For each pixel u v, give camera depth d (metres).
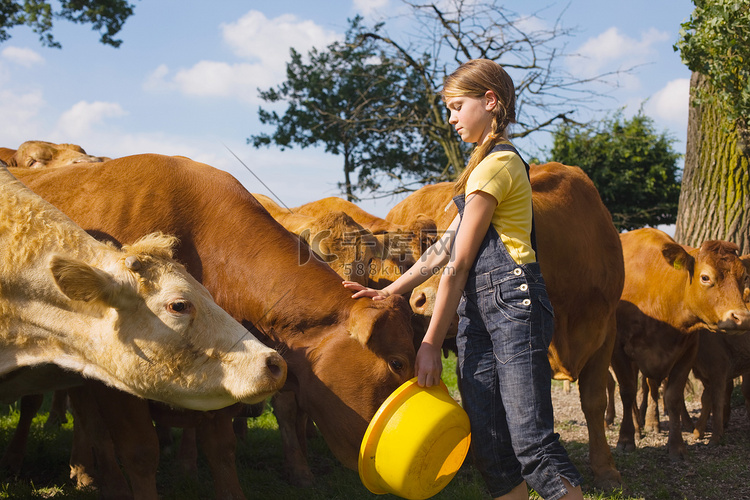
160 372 2.94
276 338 3.46
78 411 4.09
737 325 5.69
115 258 3.01
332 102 28.30
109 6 17.17
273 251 3.64
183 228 3.78
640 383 7.89
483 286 2.66
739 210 8.65
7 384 3.27
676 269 6.11
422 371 2.71
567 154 25.47
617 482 4.80
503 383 2.60
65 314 3.02
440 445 2.66
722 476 5.00
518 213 2.69
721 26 7.08
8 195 3.16
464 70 2.81
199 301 2.99
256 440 5.96
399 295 3.35
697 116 8.97
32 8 16.33
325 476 5.12
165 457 5.54
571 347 4.94
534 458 2.52
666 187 24.98
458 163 23.19
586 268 4.90
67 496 4.37
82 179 3.93
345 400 3.21
